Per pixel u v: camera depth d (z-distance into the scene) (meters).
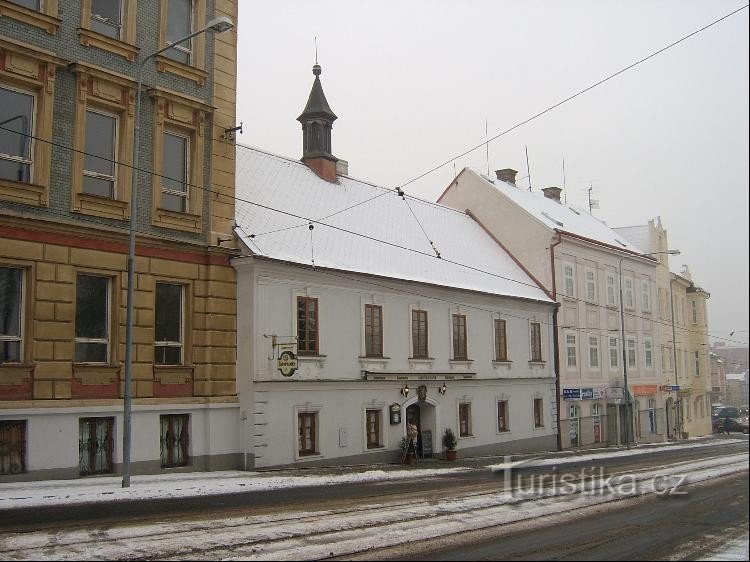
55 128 19.33
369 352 27.86
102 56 20.55
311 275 25.48
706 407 62.16
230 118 24.05
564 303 40.66
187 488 17.19
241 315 23.52
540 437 37.50
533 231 40.97
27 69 18.80
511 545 10.89
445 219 39.84
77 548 10.23
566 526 12.47
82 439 19.34
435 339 31.22
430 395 30.50
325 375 25.70
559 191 52.12
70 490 16.31
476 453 32.81
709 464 21.31
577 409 41.00
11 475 17.64
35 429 18.22
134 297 20.78
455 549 10.60
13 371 18.05
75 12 20.00
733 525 11.80
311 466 24.73
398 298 29.48
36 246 18.72
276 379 23.64
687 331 59.22
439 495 16.56
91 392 19.58
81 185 19.77
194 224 22.64
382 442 27.97
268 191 28.55
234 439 22.95
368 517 13.22
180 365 21.83
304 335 25.12
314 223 28.59
